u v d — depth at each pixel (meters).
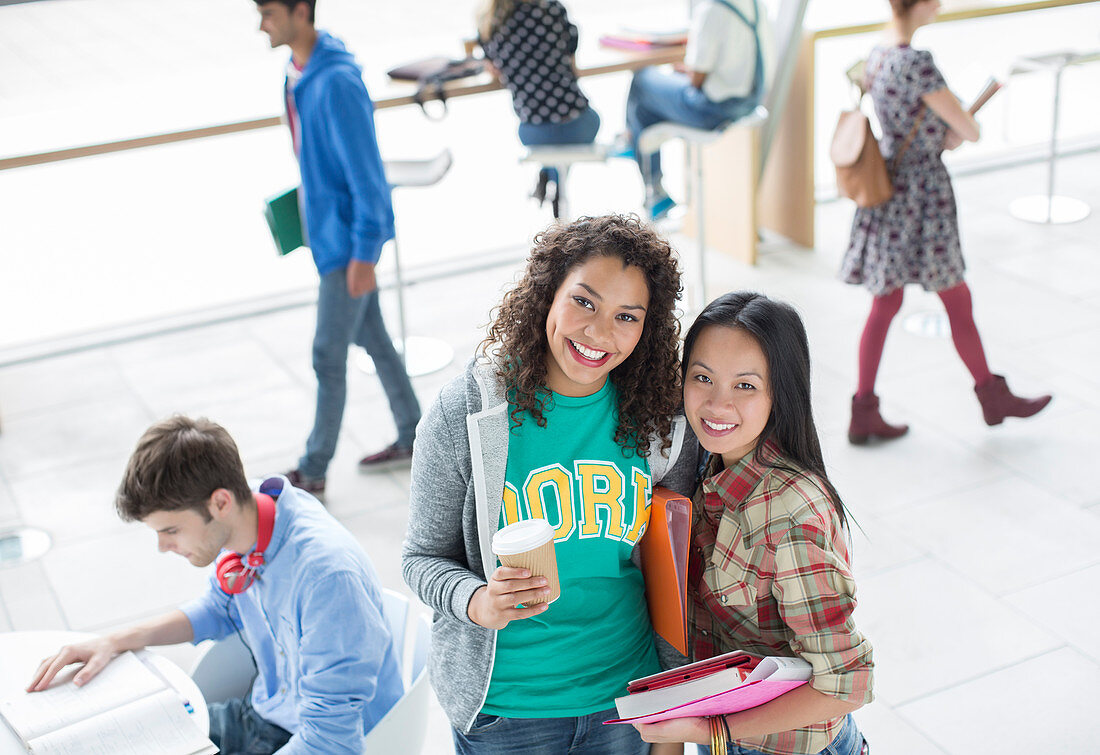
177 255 5.81
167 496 1.78
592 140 4.38
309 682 1.79
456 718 1.61
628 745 1.67
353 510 3.56
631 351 1.50
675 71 4.68
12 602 3.17
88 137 4.04
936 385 4.04
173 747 1.74
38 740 1.75
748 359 1.45
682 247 5.45
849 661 1.44
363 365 4.54
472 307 4.98
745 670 1.47
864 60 3.58
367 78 4.63
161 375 4.54
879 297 3.54
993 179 6.04
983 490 3.40
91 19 9.91
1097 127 6.73
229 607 2.10
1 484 3.79
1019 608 2.88
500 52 4.21
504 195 6.39
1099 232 5.28
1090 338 4.29
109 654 1.97
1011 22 8.30
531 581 1.38
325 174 3.33
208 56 9.01
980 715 2.55
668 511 1.56
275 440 3.98
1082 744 2.45
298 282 5.42
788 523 1.46
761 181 5.51
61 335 4.92
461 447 1.50
